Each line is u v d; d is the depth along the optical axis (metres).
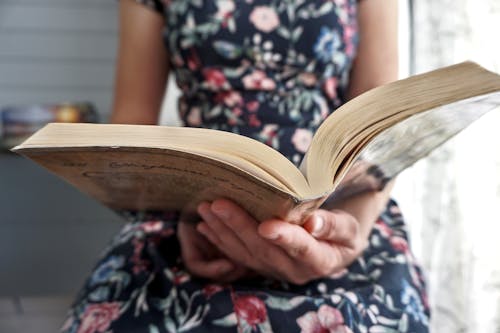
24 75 1.59
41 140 0.54
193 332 0.71
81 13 1.57
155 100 1.05
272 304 0.73
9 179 1.42
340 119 0.61
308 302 0.73
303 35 0.92
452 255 1.14
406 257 0.84
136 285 0.80
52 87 1.60
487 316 1.12
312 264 0.69
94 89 1.61
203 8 0.93
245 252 0.71
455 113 0.63
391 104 0.60
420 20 1.18
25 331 1.60
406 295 0.78
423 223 1.18
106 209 1.46
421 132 0.65
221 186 0.59
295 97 0.94
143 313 0.75
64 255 1.45
